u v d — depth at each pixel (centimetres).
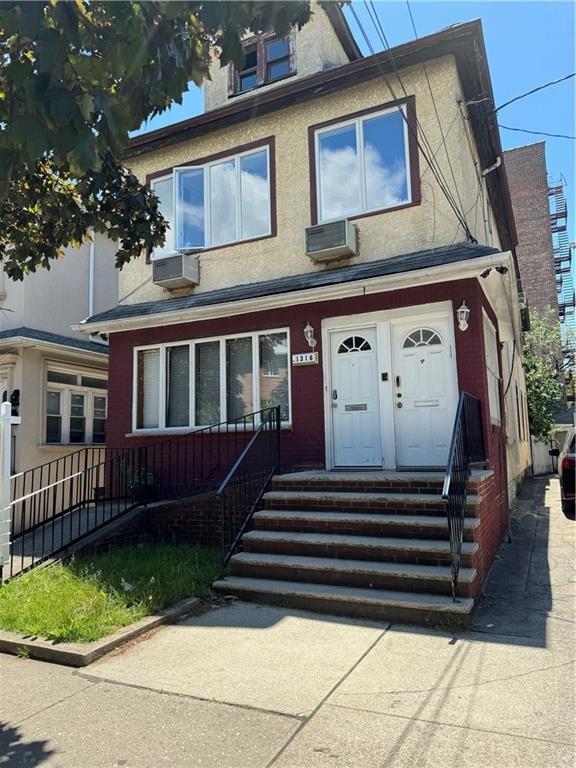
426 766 286
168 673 407
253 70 1167
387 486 686
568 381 2769
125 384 1031
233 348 959
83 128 300
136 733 327
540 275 3294
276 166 973
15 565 657
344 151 919
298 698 363
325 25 1101
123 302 1104
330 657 427
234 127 1018
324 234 873
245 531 697
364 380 851
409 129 861
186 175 1062
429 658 420
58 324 1269
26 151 321
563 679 380
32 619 498
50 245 570
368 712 342
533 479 2006
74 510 886
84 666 426
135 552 724
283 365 915
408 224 852
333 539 607
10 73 295
